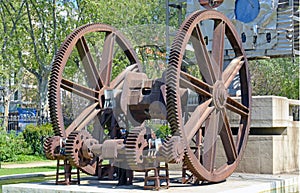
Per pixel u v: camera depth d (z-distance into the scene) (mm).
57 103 12469
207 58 12328
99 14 33094
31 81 53938
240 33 20797
